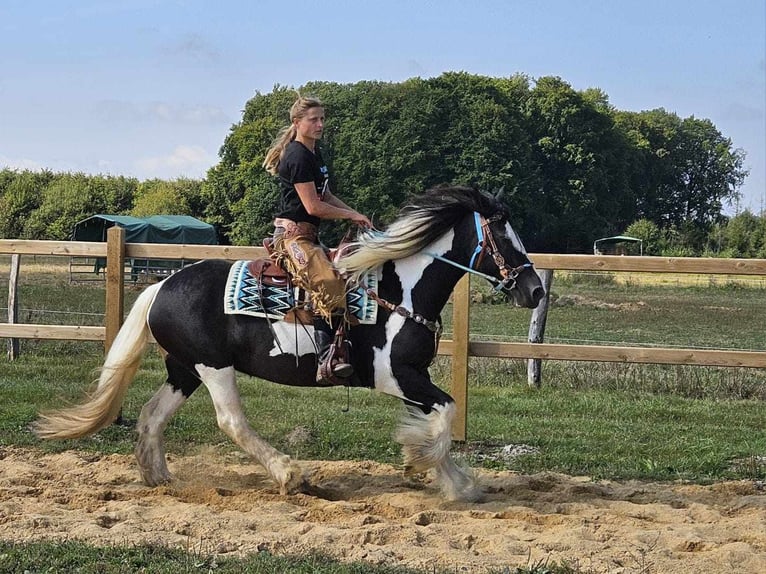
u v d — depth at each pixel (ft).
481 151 192.24
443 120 194.49
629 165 264.31
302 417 30.73
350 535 17.90
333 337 20.83
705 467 25.62
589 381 39.75
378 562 16.35
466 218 21.33
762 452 27.35
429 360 21.27
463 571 16.01
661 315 73.92
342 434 28.12
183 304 21.47
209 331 21.35
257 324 21.16
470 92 198.90
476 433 29.14
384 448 27.09
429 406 20.85
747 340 57.52
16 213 191.42
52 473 23.29
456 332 27.71
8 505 19.85
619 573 16.24
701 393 38.60
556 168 223.71
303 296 20.94
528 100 223.51
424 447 20.67
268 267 21.42
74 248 29.58
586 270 27.35
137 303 22.21
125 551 16.31
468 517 20.13
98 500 20.81
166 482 22.53
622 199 244.01
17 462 24.56
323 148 196.24
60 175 201.26
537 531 19.04
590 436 29.25
